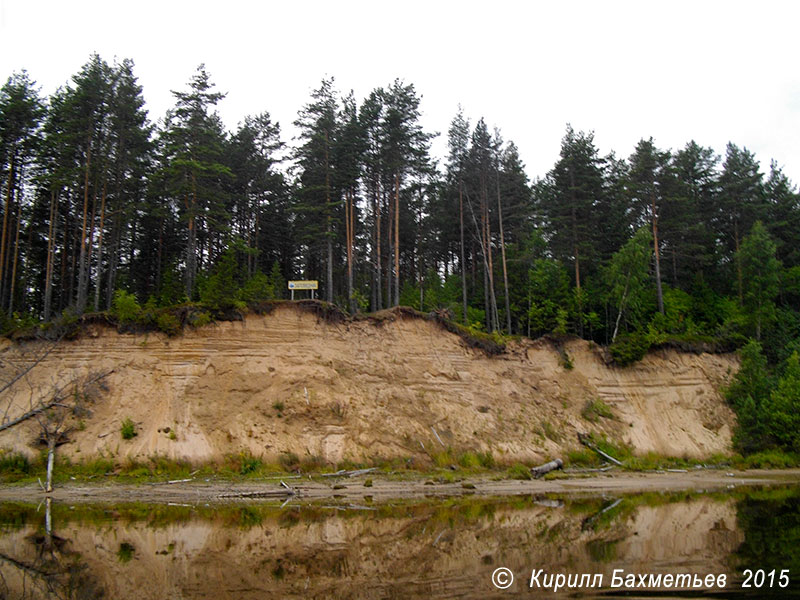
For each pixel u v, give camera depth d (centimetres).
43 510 2062
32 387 2900
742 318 4738
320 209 4150
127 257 5391
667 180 5122
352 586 1200
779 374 4475
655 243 5031
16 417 2795
